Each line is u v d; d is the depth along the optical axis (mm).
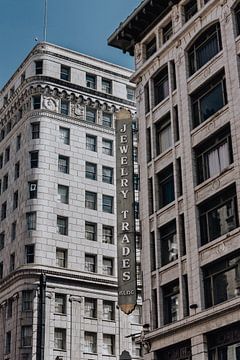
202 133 34219
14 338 57219
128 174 38125
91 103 68875
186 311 32469
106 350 59156
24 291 58438
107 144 68375
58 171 63969
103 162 67062
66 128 66375
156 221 36625
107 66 71750
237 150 30969
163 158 37469
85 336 58625
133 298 35219
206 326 30250
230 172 31328
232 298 29109
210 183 32656
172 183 36531
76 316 58719
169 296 34438
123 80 72125
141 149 40031
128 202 37469
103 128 68562
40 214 61156
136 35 43031
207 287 31562
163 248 35938
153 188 37719
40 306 41844
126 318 61250
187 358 31656
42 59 68000
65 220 62500
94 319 59656
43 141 64312
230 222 31016
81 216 63281
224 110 32750
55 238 61000
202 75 35312
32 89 66625
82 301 59688
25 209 61750
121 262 36344
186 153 35125
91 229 63562
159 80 40312
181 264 33531
